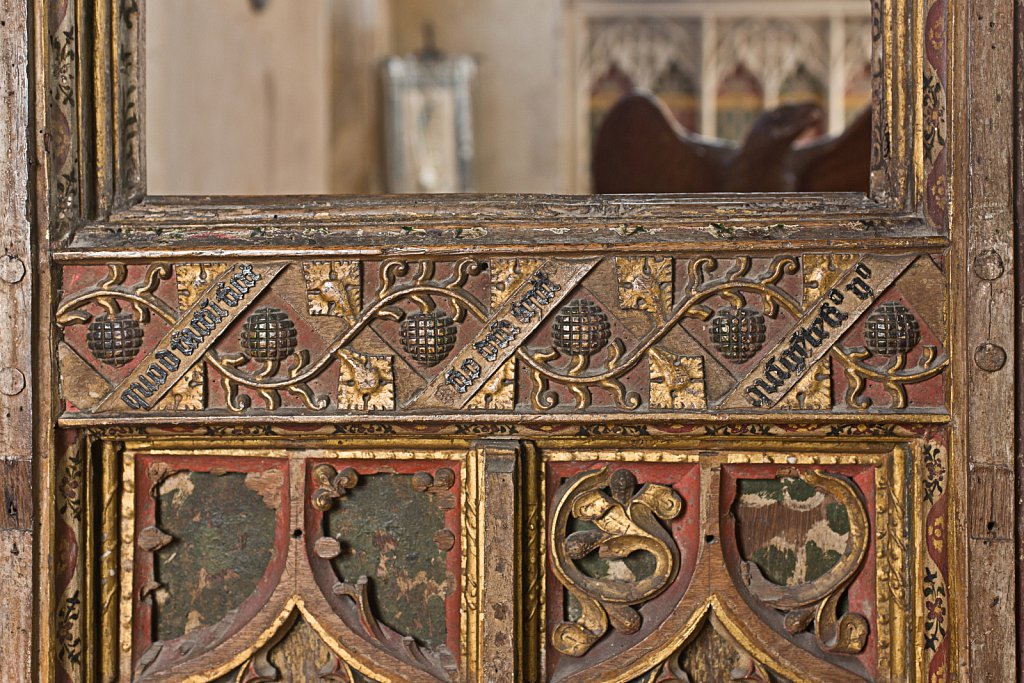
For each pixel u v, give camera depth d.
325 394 1.71
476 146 7.69
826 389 1.66
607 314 1.69
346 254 1.69
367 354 1.71
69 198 1.73
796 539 1.73
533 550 1.73
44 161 1.70
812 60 7.51
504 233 1.69
